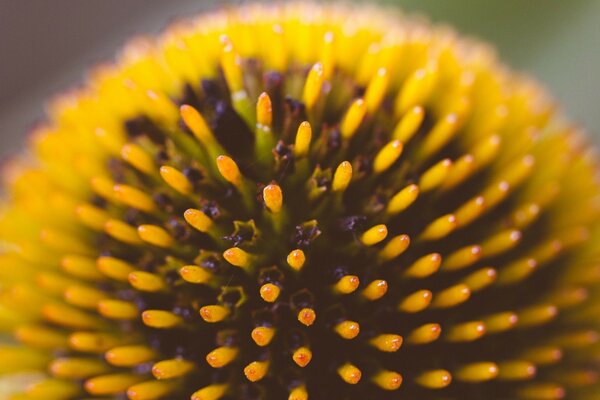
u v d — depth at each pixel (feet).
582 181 0.30
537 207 0.29
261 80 0.28
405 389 0.27
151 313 0.27
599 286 0.29
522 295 0.29
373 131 0.28
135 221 0.28
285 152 0.27
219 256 0.27
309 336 0.27
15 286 0.29
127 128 0.28
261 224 0.27
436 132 0.28
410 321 0.27
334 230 0.27
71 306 0.28
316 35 0.29
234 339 0.27
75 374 0.28
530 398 0.28
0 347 0.29
